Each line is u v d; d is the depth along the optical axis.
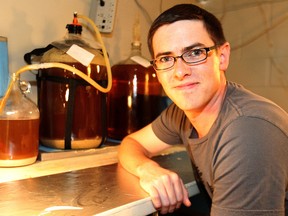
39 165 0.82
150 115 1.18
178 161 0.99
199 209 1.10
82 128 0.92
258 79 1.50
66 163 0.87
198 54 0.64
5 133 0.77
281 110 0.65
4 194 0.64
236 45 1.58
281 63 1.41
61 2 1.12
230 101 0.67
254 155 0.56
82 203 0.60
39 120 0.91
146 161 0.82
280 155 0.57
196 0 1.71
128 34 1.39
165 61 0.67
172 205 0.69
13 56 1.01
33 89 1.07
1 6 0.97
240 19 1.56
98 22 1.23
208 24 0.65
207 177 0.73
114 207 0.58
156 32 0.67
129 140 0.98
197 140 0.74
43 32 1.08
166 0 1.57
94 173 0.82
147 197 0.65
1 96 0.88
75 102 0.91
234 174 0.58
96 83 0.89
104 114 0.99
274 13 1.43
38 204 0.59
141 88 1.16
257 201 0.55
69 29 0.97
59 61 0.89
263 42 1.47
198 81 0.64
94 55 0.94
